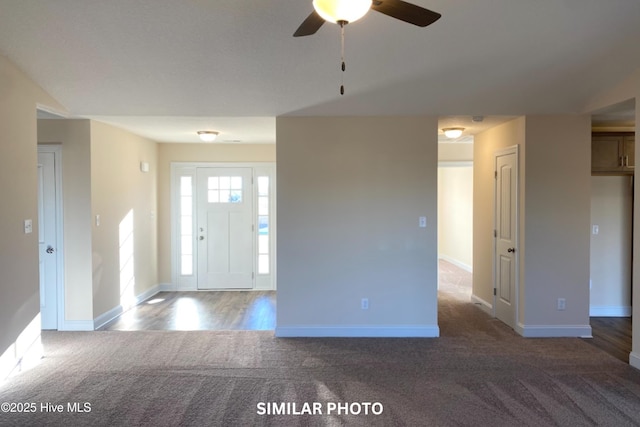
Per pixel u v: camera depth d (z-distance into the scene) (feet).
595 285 17.69
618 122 16.15
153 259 21.97
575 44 10.89
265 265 23.25
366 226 14.65
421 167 14.62
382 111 14.24
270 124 16.25
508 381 11.05
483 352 13.16
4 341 10.98
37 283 12.32
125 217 18.39
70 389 10.53
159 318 17.37
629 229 17.62
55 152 15.24
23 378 11.14
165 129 17.67
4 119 10.93
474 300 19.53
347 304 14.73
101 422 9.00
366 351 13.26
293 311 14.71
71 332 15.12
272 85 12.75
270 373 11.57
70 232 15.34
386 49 11.10
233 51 11.18
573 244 14.57
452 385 10.82
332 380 11.12
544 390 10.53
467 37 10.62
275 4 9.49
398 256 14.70
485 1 9.39
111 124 16.44
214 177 22.98
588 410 9.54
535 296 14.65
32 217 12.09
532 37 10.62
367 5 6.45
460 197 31.04
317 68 11.94
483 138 18.29
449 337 14.64
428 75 12.27
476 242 19.26
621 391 10.47
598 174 17.22
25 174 11.77
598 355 12.92
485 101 13.66
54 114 14.15
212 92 13.10
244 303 20.07
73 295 15.42
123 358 12.60
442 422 9.05
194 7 9.60
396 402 9.93
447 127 17.10
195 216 22.97
